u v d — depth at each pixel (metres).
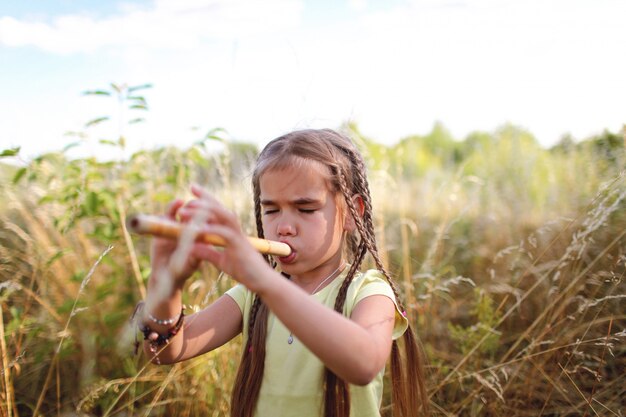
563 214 3.75
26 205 3.80
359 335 1.28
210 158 3.86
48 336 3.12
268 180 1.73
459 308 3.60
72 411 2.79
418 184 5.77
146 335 1.57
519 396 2.75
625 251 3.04
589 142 4.38
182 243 1.13
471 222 4.77
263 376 1.75
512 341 3.18
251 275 1.19
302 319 1.22
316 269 1.80
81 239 3.43
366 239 1.78
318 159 1.74
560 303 2.96
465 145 7.86
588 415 2.59
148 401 2.88
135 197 3.37
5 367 2.44
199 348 1.78
